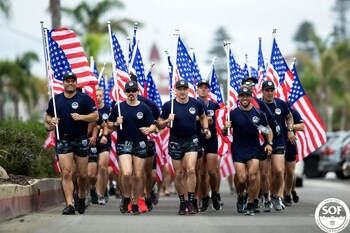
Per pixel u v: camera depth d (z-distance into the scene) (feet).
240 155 94.68
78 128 92.07
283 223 82.58
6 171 106.11
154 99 124.88
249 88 94.43
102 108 113.70
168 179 144.25
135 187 95.04
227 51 108.88
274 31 120.47
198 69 121.08
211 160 103.14
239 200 97.66
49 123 91.71
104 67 130.62
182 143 95.04
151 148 103.96
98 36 266.16
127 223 82.12
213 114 104.42
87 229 76.69
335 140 216.95
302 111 122.21
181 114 95.04
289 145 109.91
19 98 338.54
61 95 92.43
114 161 121.80
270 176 104.42
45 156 120.26
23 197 93.25
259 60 125.49
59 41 104.32
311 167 220.43
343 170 201.05
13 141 111.96
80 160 92.99
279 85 120.37
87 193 108.78
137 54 116.88
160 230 76.02
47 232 74.33
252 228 78.02
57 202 115.85
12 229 76.54
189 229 77.00
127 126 94.79
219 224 81.56
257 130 94.53
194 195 99.81
